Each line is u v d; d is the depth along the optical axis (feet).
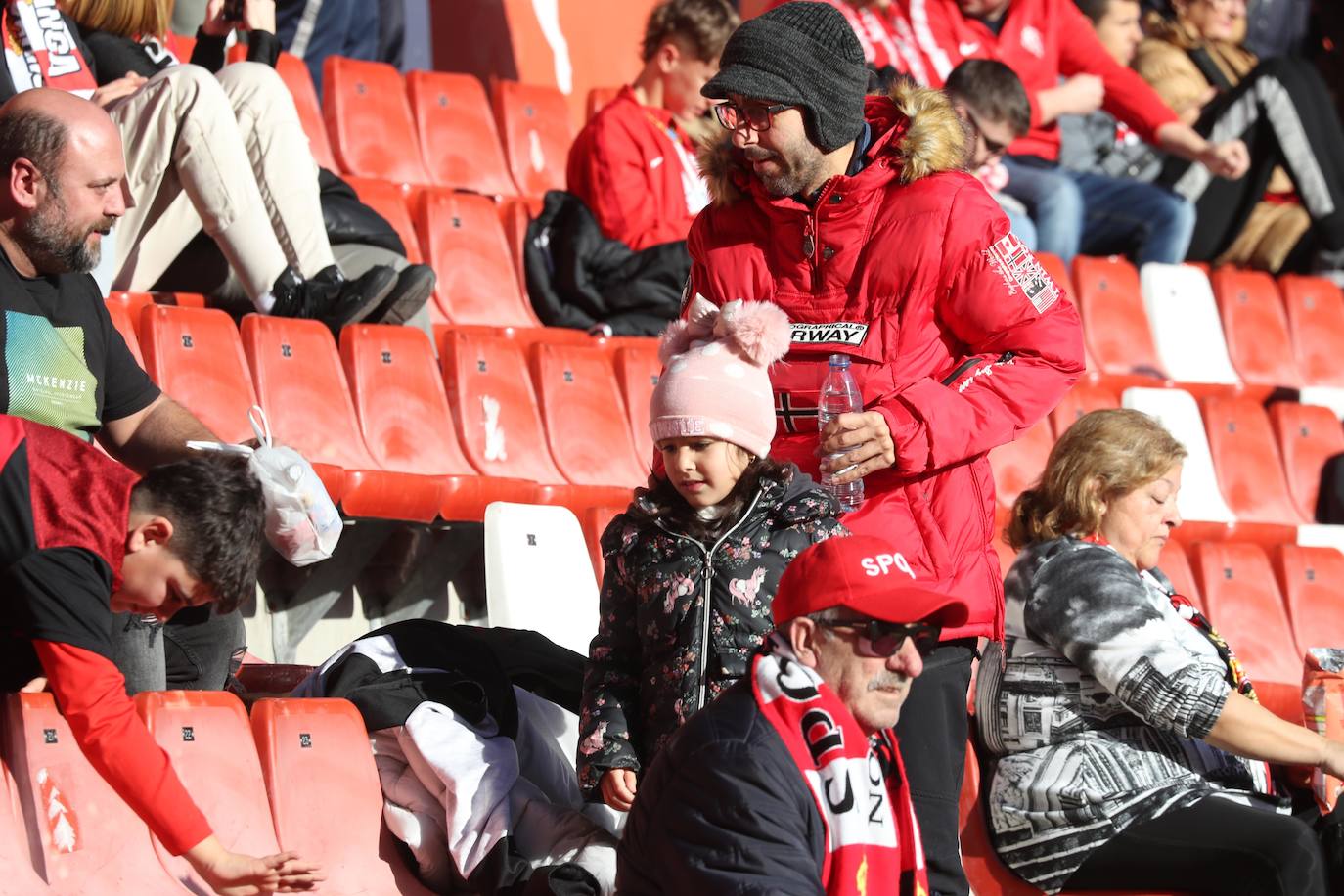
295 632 57.88
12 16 58.95
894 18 91.86
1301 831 44.98
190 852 34.42
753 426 38.37
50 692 38.27
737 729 31.65
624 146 79.30
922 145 38.81
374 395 62.90
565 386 69.87
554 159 97.04
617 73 111.86
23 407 40.06
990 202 39.14
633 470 70.18
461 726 41.65
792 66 38.06
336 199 68.18
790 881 30.40
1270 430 86.53
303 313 62.28
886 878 31.60
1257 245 104.06
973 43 92.48
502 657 45.55
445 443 64.23
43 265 40.68
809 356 40.09
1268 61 101.40
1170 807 45.73
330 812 40.52
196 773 39.06
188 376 58.75
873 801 31.65
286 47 96.84
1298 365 97.30
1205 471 83.97
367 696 41.75
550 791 44.27
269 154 62.85
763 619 37.70
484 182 93.86
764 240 40.81
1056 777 46.47
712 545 38.22
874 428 37.58
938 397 38.04
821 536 38.24
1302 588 74.13
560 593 52.13
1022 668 47.60
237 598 35.14
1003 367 38.99
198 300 64.69
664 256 78.13
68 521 33.91
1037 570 47.55
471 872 40.09
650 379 72.38
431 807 41.50
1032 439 81.10
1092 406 83.20
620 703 38.73
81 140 39.99
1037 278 39.29
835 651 32.14
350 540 58.34
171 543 34.19
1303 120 100.73
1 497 33.78
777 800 30.96
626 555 39.04
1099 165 100.73
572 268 78.33
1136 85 94.94
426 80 94.17
